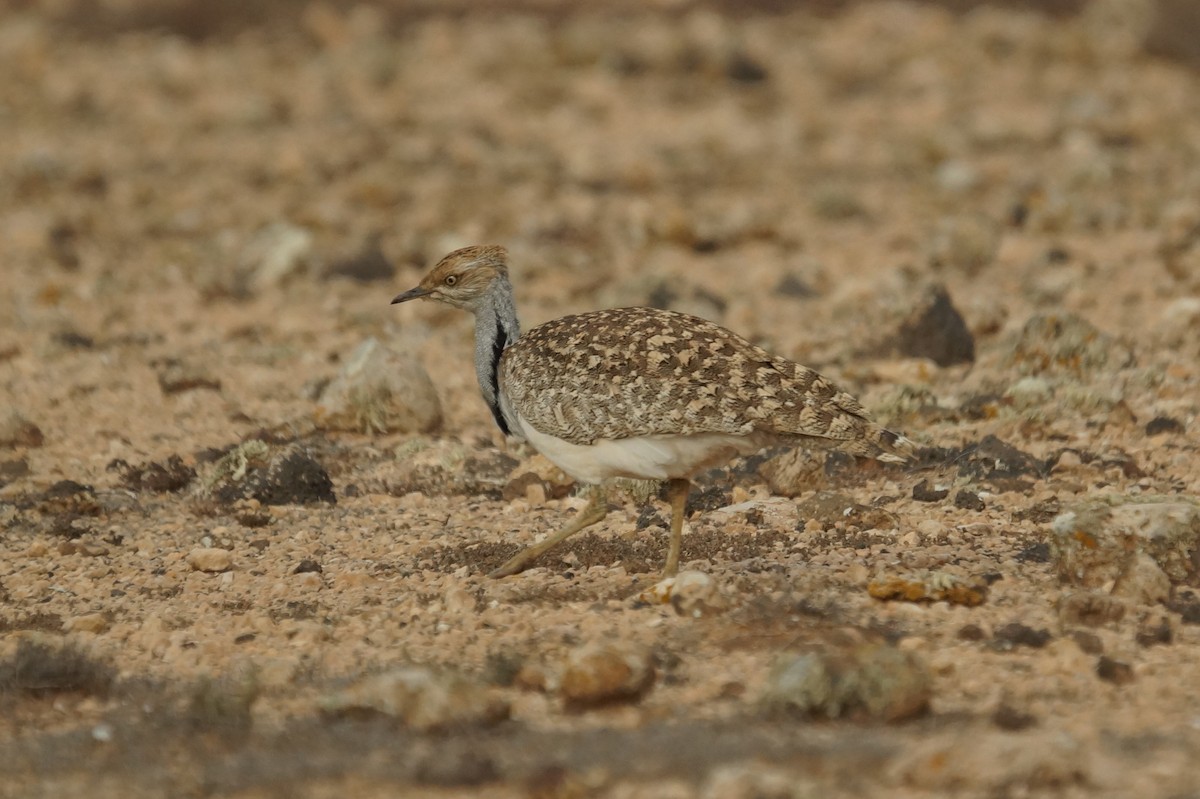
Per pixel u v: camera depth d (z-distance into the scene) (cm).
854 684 1109
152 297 3027
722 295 2991
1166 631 1273
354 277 3167
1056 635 1288
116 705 1230
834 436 1342
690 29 6216
